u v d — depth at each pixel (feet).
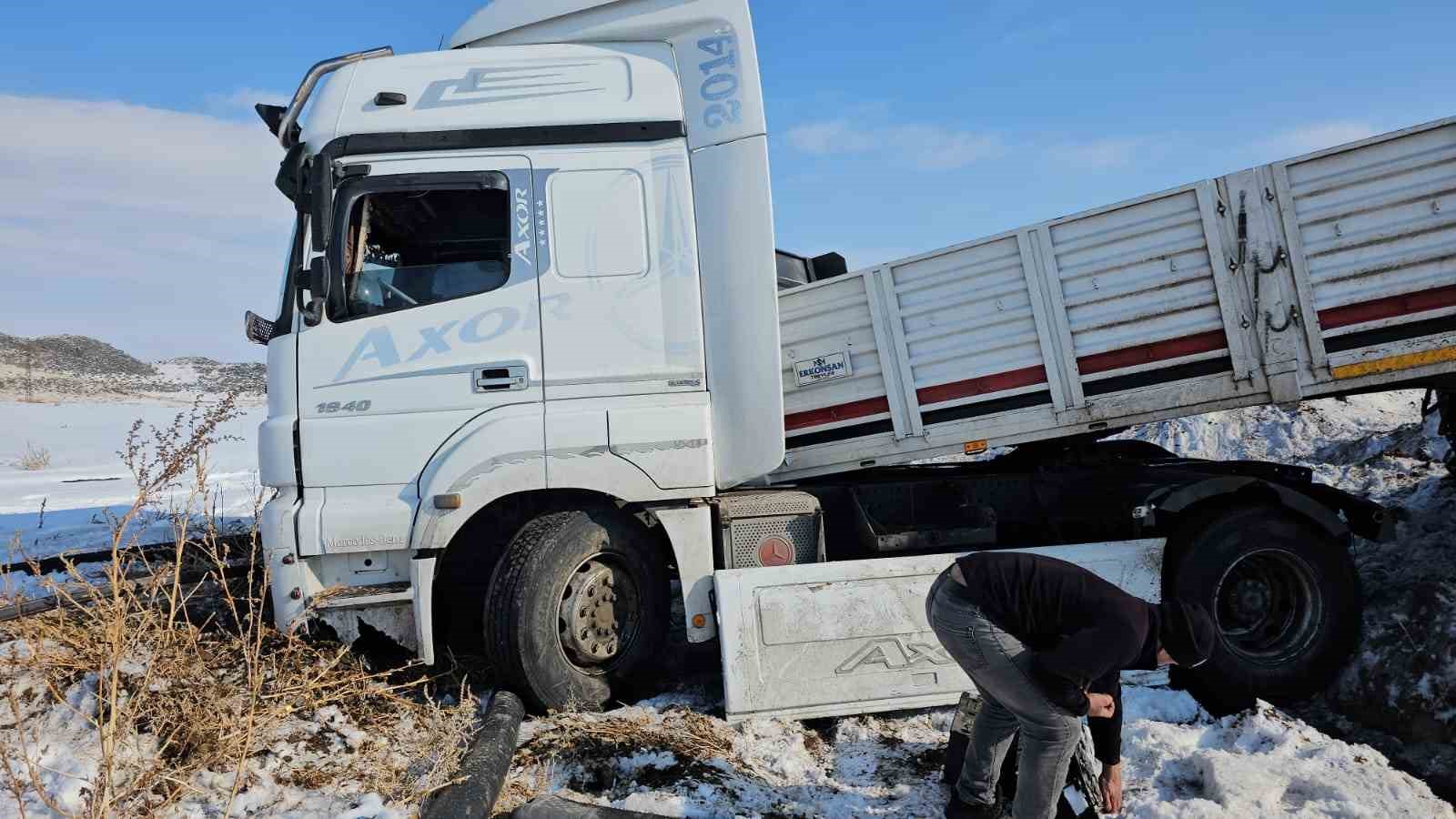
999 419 17.28
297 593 15.57
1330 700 17.75
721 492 17.22
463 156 16.25
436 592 17.34
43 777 12.09
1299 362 16.67
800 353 17.65
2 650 15.23
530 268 16.26
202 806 12.02
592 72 16.85
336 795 12.51
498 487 15.71
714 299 16.52
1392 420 32.55
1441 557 20.58
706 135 16.70
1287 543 16.61
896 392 17.40
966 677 15.97
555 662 15.70
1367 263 16.58
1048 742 10.72
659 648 16.62
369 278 16.17
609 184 16.48
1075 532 18.51
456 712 14.56
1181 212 16.76
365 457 15.80
